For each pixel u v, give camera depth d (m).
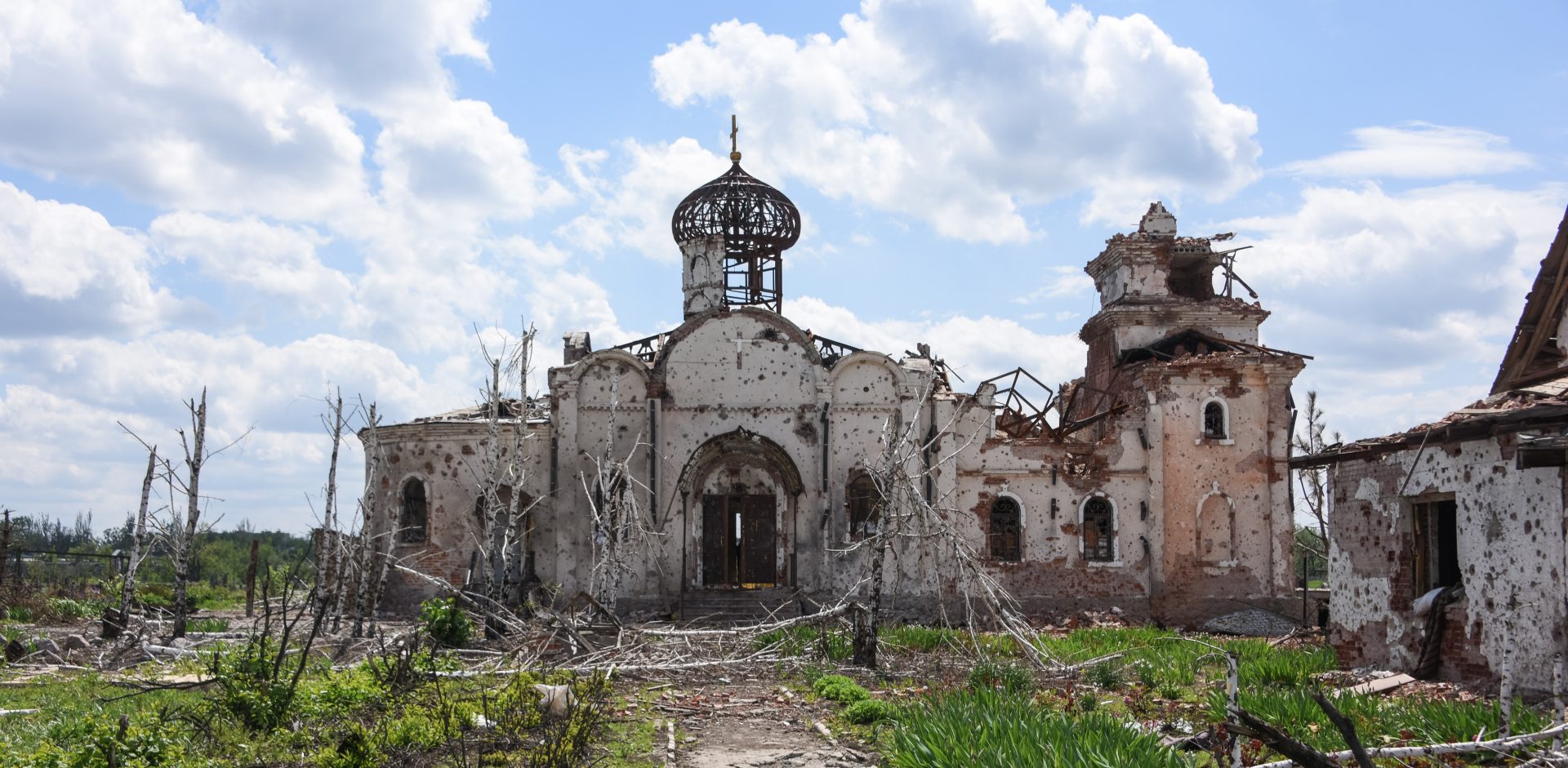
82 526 70.50
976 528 34.88
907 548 33.97
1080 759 10.79
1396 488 20.28
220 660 16.03
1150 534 35.03
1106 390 38.59
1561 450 15.47
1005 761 10.99
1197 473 35.47
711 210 37.84
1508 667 11.89
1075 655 22.48
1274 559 35.19
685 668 20.86
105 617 26.66
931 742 11.98
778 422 35.16
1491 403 18.34
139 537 27.00
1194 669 21.12
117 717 15.04
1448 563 19.84
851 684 18.53
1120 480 35.41
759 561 35.41
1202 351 38.00
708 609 33.34
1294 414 36.69
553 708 15.13
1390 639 20.28
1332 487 22.59
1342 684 18.30
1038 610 34.59
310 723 14.49
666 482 34.59
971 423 35.34
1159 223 39.84
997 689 16.88
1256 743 12.86
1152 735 11.73
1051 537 35.06
